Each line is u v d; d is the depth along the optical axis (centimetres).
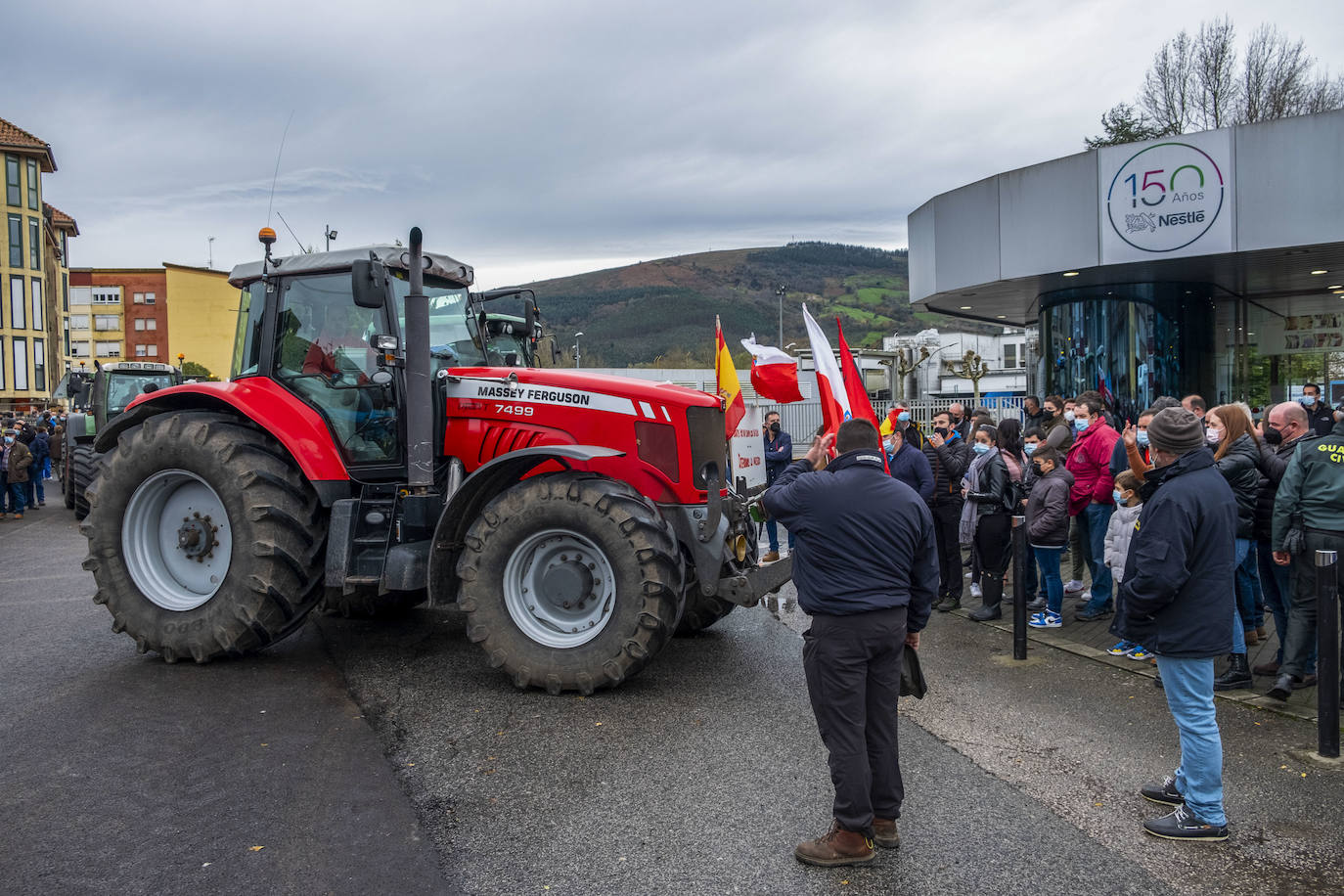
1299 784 407
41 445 1708
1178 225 1179
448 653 621
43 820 363
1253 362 1638
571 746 447
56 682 550
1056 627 705
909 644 363
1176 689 362
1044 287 1434
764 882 320
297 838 350
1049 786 405
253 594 568
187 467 585
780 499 354
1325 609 436
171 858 333
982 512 729
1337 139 1083
